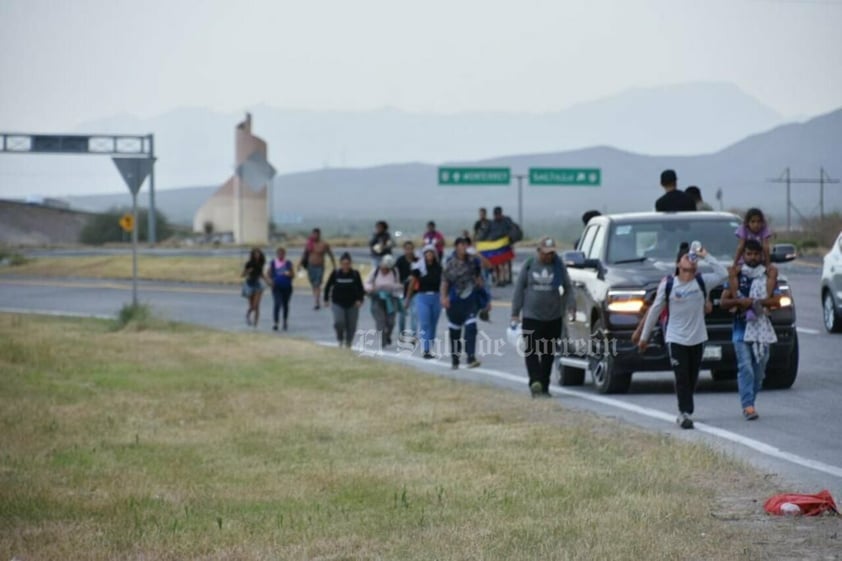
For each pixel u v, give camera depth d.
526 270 48.31
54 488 34.03
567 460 34.69
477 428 41.03
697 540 25.17
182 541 27.61
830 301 70.06
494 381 56.06
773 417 41.94
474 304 60.81
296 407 47.84
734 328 41.66
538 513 28.47
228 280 142.38
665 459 33.84
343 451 38.41
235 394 52.12
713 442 37.44
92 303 121.38
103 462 37.91
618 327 47.19
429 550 25.39
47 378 58.16
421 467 35.00
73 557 26.38
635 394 48.81
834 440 37.56
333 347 73.12
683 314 40.19
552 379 55.62
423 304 65.75
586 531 26.27
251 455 38.62
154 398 51.44
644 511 27.80
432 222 109.31
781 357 47.59
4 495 32.78
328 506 30.88
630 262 49.72
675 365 40.25
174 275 150.00
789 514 27.39
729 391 48.59
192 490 33.50
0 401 50.44
